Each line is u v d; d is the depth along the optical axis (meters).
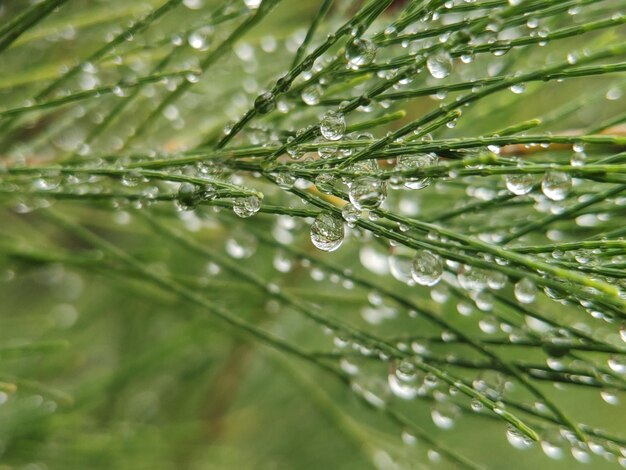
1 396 0.17
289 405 0.27
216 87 0.19
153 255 0.19
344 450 0.26
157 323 0.26
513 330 0.16
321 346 0.24
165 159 0.16
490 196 0.16
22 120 0.18
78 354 0.24
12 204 0.19
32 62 0.19
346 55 0.15
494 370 0.16
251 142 0.16
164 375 0.26
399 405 0.24
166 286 0.18
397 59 0.15
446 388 0.17
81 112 0.18
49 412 0.19
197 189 0.15
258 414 0.27
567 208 0.15
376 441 0.21
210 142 0.17
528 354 0.21
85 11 0.19
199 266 0.23
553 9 0.15
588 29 0.14
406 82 0.15
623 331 0.15
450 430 0.25
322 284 0.23
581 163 0.15
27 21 0.16
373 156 0.15
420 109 0.19
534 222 0.15
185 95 0.19
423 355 0.16
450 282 0.17
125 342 0.26
